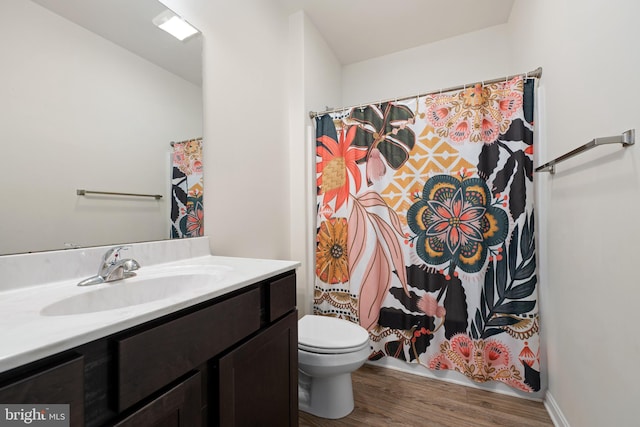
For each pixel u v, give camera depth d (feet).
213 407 2.41
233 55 4.91
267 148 5.78
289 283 3.52
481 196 5.08
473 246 5.13
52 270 2.70
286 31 6.56
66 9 2.91
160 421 1.94
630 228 2.55
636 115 2.43
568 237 3.88
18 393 1.32
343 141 6.25
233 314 2.63
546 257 4.72
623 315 2.67
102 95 3.19
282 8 6.41
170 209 3.88
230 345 2.59
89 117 3.07
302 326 4.94
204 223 4.31
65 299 2.32
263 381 2.99
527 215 4.78
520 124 4.82
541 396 4.83
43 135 2.72
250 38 5.34
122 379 1.72
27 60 2.62
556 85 4.18
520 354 4.80
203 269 3.47
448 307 5.34
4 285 2.40
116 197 3.30
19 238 2.54
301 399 4.83
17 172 2.55
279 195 6.18
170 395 2.02
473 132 5.14
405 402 4.84
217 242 4.50
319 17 6.80
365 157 5.95
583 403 3.47
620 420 2.71
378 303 5.85
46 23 2.75
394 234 5.74
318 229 6.52
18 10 2.57
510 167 4.90
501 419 4.41
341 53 8.32
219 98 4.61
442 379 5.46
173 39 3.93
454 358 5.29
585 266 3.41
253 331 2.90
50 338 1.47
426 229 5.49
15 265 2.47
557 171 4.21
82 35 3.03
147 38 3.64
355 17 6.82
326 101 7.67
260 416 2.92
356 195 6.01
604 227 2.98
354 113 6.10
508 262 4.90
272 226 5.90
